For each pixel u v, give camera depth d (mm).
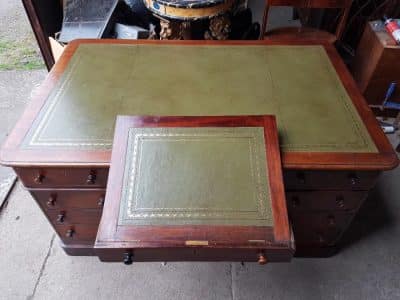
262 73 1135
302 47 1255
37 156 867
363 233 1361
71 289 1203
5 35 2555
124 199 782
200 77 1112
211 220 758
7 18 2729
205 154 843
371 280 1227
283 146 889
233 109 992
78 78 1097
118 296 1187
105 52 1211
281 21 2600
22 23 2678
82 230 1158
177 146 857
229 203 777
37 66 2270
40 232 1365
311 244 1231
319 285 1216
